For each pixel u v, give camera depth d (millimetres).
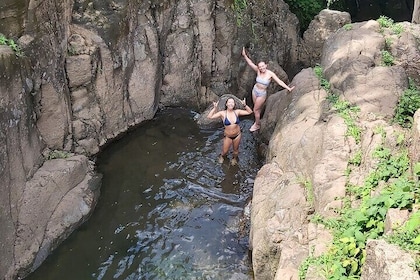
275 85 11781
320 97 8297
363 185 6051
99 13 9117
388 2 18625
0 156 6629
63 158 8336
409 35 9516
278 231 6340
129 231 7859
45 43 7883
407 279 3975
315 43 13594
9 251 6812
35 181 7473
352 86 7773
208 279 7039
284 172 7477
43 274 7090
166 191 8688
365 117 7117
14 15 7285
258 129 10180
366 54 8766
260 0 12156
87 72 8805
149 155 9555
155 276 7105
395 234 4723
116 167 9188
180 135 10164
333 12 13703
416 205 5047
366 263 4617
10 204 6887
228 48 11289
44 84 7922
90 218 8047
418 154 5625
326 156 6590
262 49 12109
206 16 10750
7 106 6832
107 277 7090
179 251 7523
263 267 6594
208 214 8211
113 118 9703
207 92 11320
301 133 7781
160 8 10195
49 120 8219
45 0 7852
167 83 10812
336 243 5574
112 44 9203
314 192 6348
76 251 7473
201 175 9094
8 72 6820
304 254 5902
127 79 9891
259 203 7246
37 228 7305
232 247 7582
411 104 7184
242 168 9312
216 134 10211
